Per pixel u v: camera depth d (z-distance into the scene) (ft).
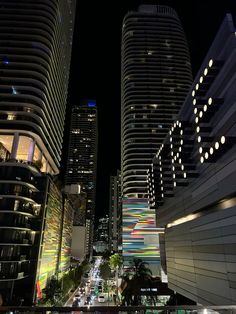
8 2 263.08
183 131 83.05
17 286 170.30
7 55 234.99
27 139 217.97
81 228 529.86
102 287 335.26
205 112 65.57
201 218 75.87
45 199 200.23
